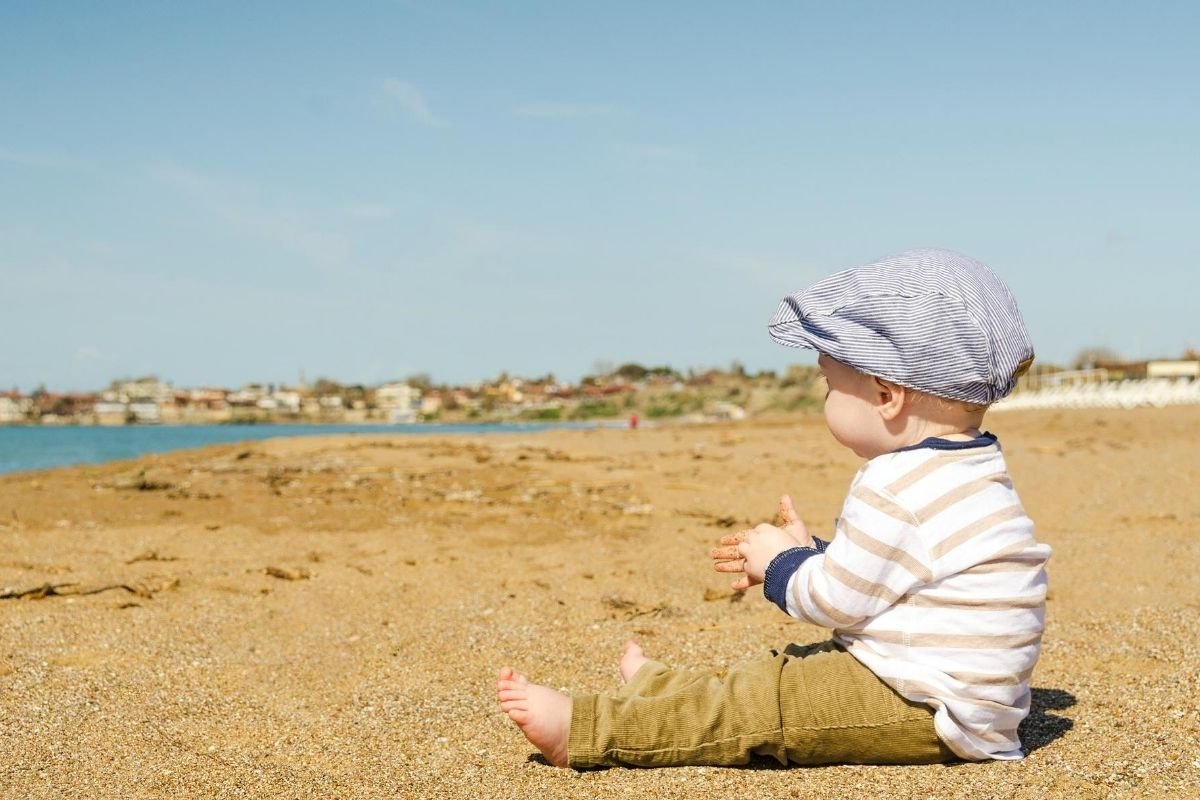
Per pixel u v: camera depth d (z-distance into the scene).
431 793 2.12
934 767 2.15
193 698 2.78
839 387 2.27
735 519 6.10
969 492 2.11
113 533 5.62
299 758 2.34
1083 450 9.94
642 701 2.25
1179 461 8.54
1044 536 5.23
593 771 2.23
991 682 2.07
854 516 2.14
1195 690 2.57
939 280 2.19
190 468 9.55
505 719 2.61
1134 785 2.00
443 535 5.59
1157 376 42.09
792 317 2.33
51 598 3.94
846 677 2.17
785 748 2.18
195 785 2.16
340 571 4.55
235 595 4.05
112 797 2.10
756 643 3.26
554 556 4.94
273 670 3.06
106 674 2.98
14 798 2.09
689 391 78.31
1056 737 2.30
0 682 2.86
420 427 60.28
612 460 9.99
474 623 3.59
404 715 2.65
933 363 2.13
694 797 2.05
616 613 3.72
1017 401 26.47
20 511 6.42
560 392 99.38
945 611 2.09
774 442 12.47
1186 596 3.84
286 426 68.31
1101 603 3.78
